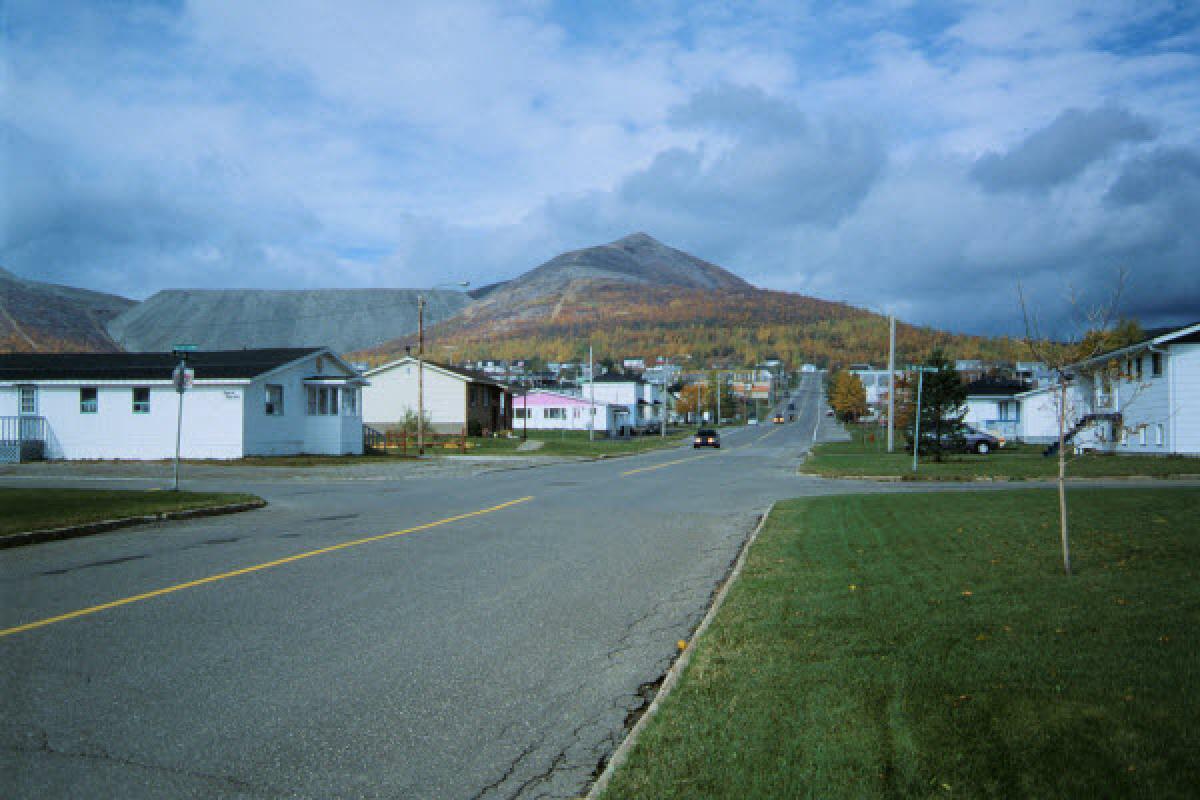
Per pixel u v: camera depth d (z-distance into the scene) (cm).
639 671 600
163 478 2389
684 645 668
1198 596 679
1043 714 438
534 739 472
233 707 510
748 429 10369
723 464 3553
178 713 499
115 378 3080
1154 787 355
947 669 521
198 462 2973
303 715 500
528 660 622
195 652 624
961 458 3612
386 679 570
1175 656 523
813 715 458
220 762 432
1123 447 3519
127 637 663
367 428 5009
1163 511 1240
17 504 1427
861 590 775
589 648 657
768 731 439
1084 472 2533
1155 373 3316
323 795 398
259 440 3192
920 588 769
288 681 561
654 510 1659
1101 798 349
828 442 6191
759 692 502
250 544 1159
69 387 3119
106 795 393
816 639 612
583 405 8300
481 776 422
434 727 486
